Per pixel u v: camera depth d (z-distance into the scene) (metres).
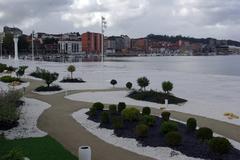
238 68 95.31
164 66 101.94
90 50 185.50
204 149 14.02
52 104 25.80
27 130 17.86
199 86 40.62
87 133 17.34
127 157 13.73
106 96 29.89
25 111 22.69
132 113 18.27
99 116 20.34
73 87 36.19
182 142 14.86
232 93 34.28
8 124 18.09
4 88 33.66
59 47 184.62
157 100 26.80
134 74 57.56
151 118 17.53
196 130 16.81
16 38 83.88
